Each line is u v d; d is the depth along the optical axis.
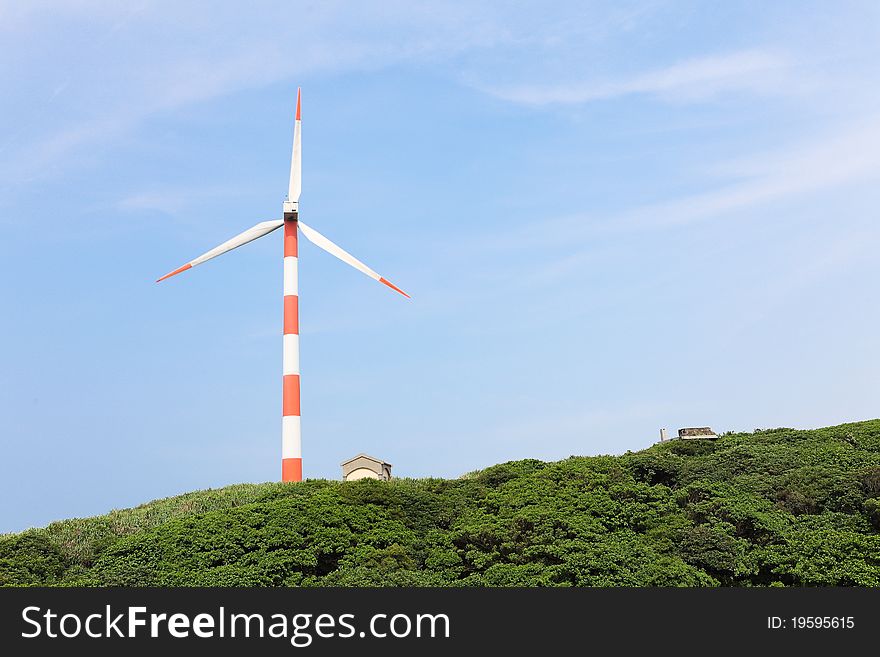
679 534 33.25
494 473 44.16
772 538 32.72
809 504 36.16
